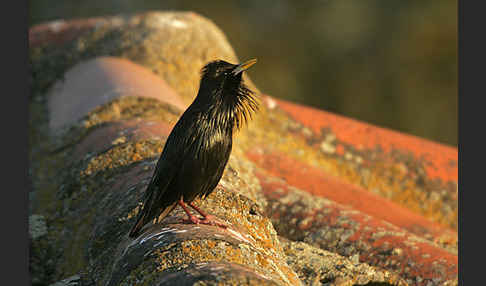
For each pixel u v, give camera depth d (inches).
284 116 623.5
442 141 1471.5
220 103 262.8
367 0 1539.1
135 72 552.4
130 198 318.7
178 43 636.1
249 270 215.0
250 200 306.0
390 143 617.3
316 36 1563.7
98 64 590.6
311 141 606.5
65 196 398.0
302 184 502.6
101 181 372.5
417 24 1488.7
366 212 477.1
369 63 1526.8
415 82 1488.7
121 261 251.6
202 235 243.6
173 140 260.2
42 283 343.9
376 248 370.3
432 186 582.2
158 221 264.7
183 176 258.1
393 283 335.0
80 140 461.7
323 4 1565.0
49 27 699.4
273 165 530.3
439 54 1477.6
